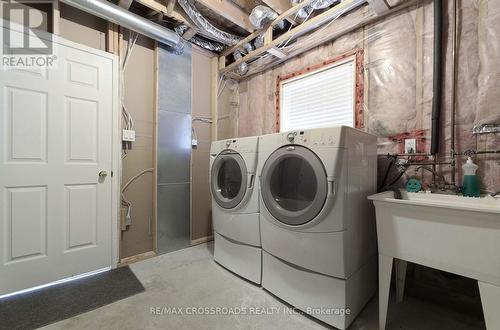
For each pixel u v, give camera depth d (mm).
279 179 1665
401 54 1757
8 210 1648
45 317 1401
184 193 2582
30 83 1722
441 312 1459
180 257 2311
